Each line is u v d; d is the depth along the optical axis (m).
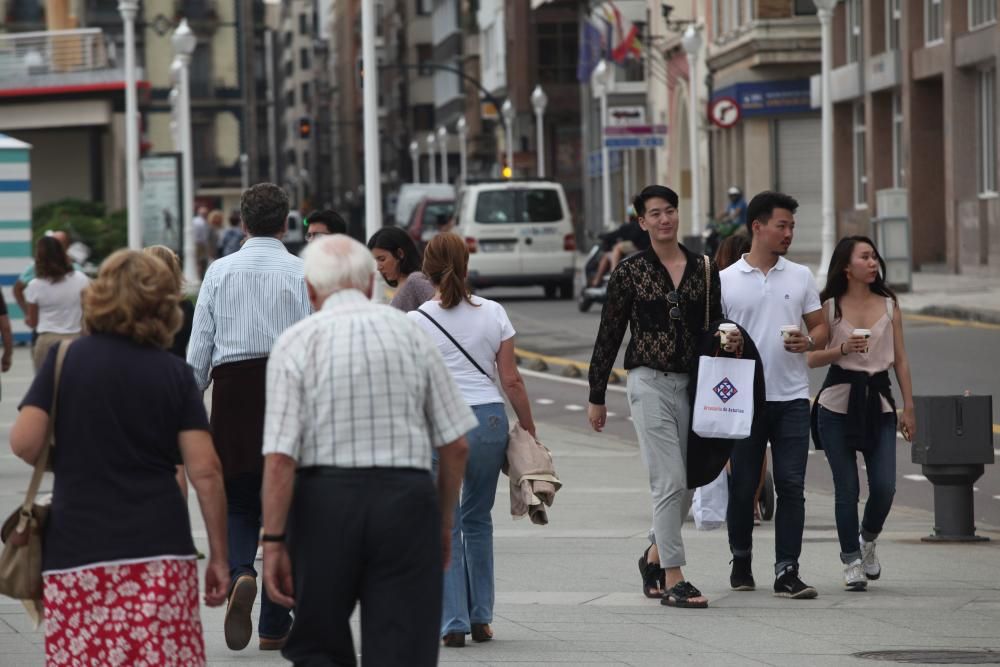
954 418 31.09
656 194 24.67
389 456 15.05
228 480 22.75
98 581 14.84
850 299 26.52
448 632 22.38
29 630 23.52
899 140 118.25
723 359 24.39
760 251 25.80
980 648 22.16
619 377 62.81
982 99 102.94
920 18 110.75
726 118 116.38
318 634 15.19
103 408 14.93
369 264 15.76
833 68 129.12
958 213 104.19
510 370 22.94
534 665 21.19
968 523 31.31
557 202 106.19
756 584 27.08
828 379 26.58
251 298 22.84
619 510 35.31
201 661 15.27
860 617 24.31
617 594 26.38
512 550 30.52
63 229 121.50
